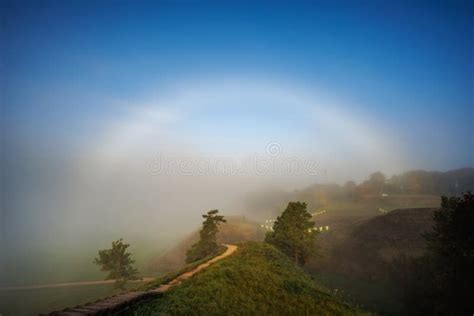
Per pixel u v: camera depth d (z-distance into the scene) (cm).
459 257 3338
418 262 4362
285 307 2169
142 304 1780
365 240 8250
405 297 4300
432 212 8412
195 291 2189
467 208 3378
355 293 5406
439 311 3359
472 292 3114
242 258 3591
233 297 2155
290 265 3916
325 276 6844
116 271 6162
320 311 2208
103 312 1412
